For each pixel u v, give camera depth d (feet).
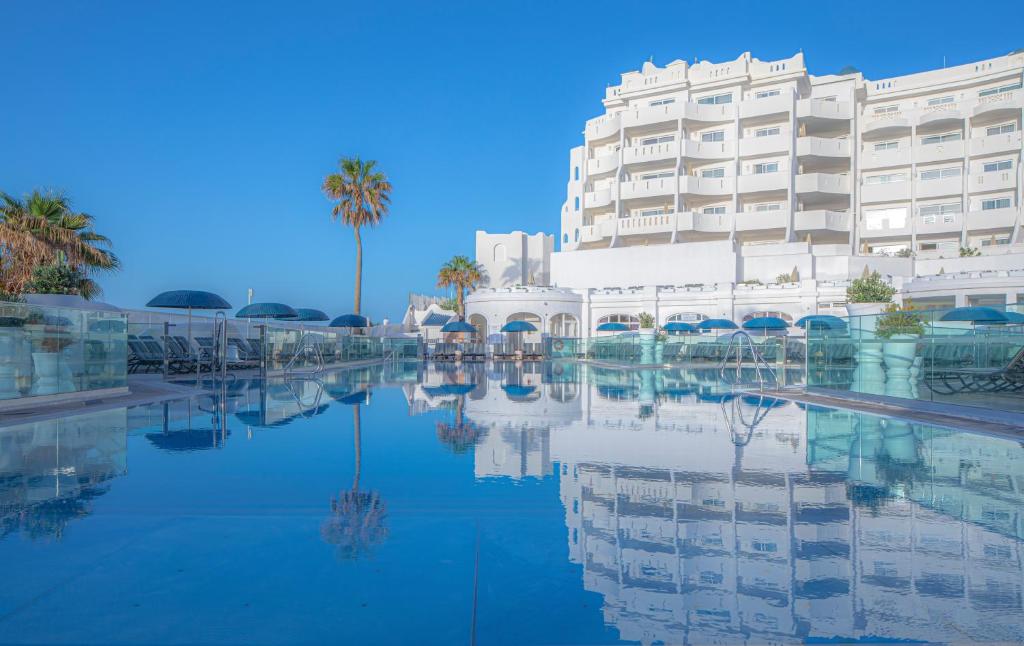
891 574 9.37
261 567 9.53
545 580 9.08
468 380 60.18
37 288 61.21
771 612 8.04
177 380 55.62
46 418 28.43
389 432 24.29
